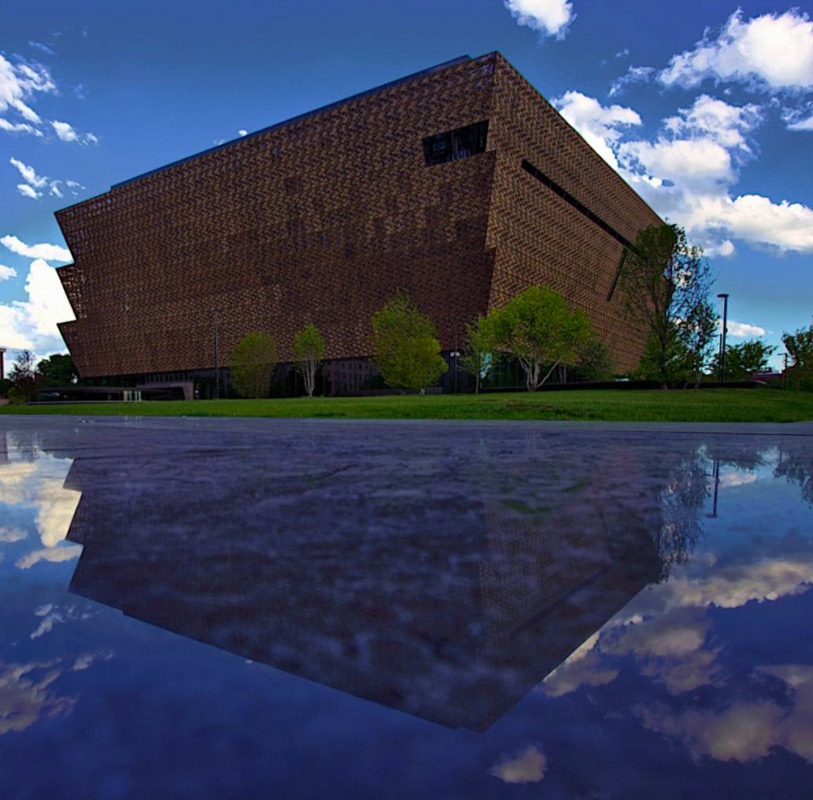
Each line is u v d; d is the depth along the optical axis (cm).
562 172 6456
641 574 158
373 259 6012
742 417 1431
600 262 7600
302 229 6594
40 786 68
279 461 477
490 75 5125
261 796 66
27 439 795
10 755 75
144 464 459
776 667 101
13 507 270
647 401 2147
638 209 8831
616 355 8381
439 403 2083
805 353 4594
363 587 149
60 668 102
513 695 91
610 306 8081
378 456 517
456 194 5384
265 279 6981
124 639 116
